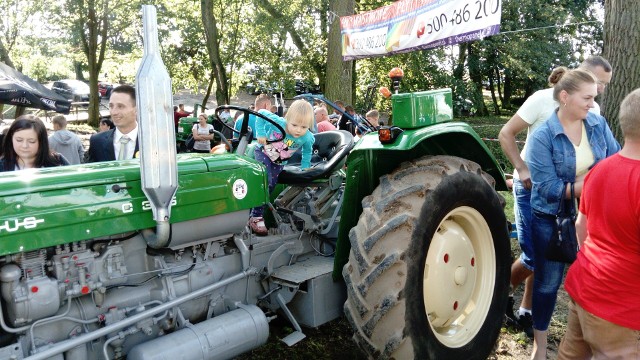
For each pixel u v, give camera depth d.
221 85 16.84
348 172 2.87
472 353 2.90
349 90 13.70
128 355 2.36
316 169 3.42
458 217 2.97
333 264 3.12
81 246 2.30
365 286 2.48
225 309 2.80
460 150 3.25
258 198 2.83
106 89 29.77
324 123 7.16
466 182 2.83
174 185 2.25
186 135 12.08
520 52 24.09
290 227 3.39
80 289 2.25
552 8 24.00
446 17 8.04
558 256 3.01
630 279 2.12
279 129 3.40
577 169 3.07
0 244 2.01
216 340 2.48
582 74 2.97
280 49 20.06
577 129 3.10
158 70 2.16
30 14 20.59
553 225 3.09
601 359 2.27
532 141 3.15
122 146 3.40
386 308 2.43
